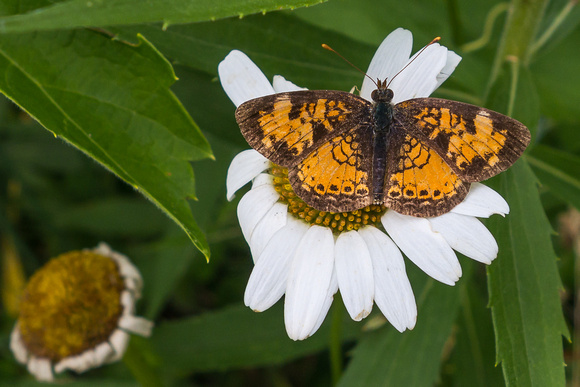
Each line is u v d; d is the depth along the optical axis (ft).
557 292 0.77
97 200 1.01
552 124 0.98
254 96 0.79
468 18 0.98
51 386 0.90
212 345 0.89
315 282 0.77
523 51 0.85
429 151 0.76
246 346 0.89
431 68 0.79
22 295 0.89
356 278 0.77
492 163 0.76
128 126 0.74
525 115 0.81
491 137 0.75
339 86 0.83
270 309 0.89
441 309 0.83
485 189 0.77
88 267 0.87
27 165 1.00
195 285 0.99
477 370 0.88
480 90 0.92
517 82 0.82
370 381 0.83
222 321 0.89
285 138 0.77
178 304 0.99
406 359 0.83
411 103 0.77
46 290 0.86
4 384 0.91
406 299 0.77
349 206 0.77
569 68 0.96
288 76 0.83
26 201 1.00
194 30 0.82
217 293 0.99
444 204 0.76
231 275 0.99
